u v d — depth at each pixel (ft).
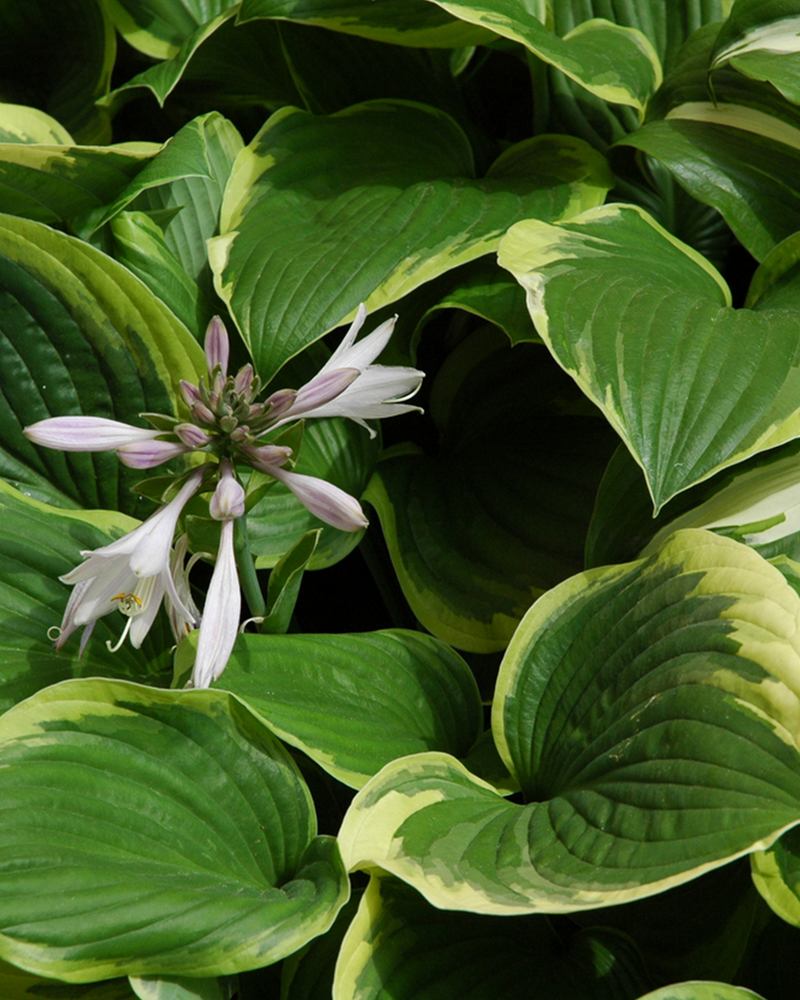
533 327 4.90
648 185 5.32
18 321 4.81
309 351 5.06
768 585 4.53
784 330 4.72
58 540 4.82
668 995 4.45
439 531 4.99
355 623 5.22
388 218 4.95
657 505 4.61
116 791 4.56
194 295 5.01
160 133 5.47
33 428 4.51
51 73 5.41
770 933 4.66
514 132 5.85
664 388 4.66
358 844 4.52
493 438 5.09
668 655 4.57
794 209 4.99
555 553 4.95
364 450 5.04
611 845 4.48
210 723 4.61
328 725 4.66
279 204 5.00
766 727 4.45
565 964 4.62
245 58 5.32
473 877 4.49
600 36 5.14
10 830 4.49
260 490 4.64
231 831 4.58
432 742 4.76
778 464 4.80
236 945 4.46
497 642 4.91
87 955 4.43
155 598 4.58
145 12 5.27
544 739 4.67
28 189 4.92
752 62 4.93
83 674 4.79
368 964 4.52
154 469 4.90
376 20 5.05
